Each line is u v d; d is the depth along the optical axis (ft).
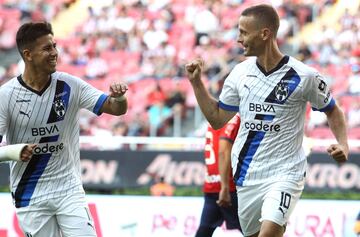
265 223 53.67
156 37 196.85
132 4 208.33
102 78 191.42
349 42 190.70
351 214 92.22
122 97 54.80
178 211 96.02
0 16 215.72
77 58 197.06
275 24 55.16
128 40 199.11
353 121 164.14
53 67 54.85
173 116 172.14
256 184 55.77
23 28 54.39
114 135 165.89
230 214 77.15
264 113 55.11
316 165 105.40
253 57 57.47
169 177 108.78
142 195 100.12
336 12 198.29
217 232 91.97
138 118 170.09
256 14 54.85
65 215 56.03
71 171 56.90
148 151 109.81
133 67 190.70
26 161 52.19
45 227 57.06
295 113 55.26
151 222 96.58
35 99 55.21
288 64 55.16
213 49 189.06
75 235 55.57
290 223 92.84
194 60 55.88
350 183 104.37
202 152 108.37
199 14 199.82
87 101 56.29
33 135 55.62
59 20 213.25
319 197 103.91
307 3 199.82
